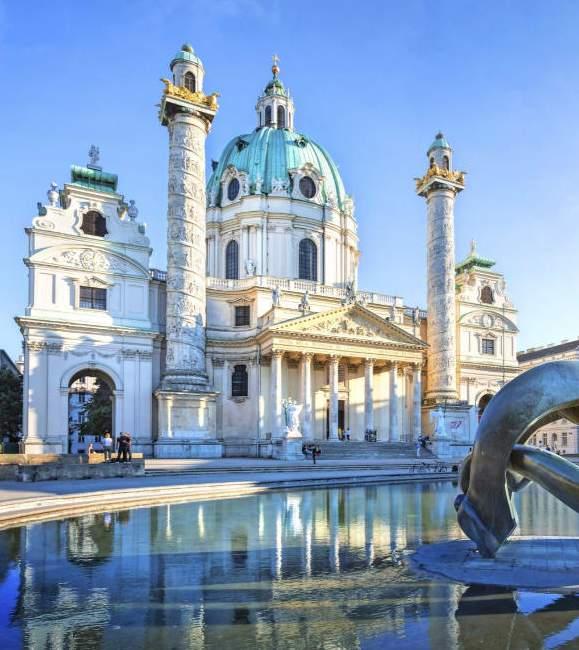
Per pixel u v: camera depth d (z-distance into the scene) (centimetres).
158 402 4575
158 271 5303
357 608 800
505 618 740
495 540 1007
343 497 2223
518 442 1026
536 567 959
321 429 5694
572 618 736
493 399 997
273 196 6256
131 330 4884
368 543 1263
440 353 5809
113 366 4844
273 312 5303
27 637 705
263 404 5362
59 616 782
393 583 917
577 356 8381
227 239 6425
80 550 1203
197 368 4619
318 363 5744
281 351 5134
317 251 6388
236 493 2345
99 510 1841
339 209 6675
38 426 4481
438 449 5212
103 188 5097
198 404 4509
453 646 654
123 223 5047
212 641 688
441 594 848
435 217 5988
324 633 705
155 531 1436
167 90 4622
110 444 3344
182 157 4691
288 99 7181
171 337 4594
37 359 4550
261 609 802
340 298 5812
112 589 909
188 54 4866
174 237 4653
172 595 873
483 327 6788
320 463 3988
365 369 5522
